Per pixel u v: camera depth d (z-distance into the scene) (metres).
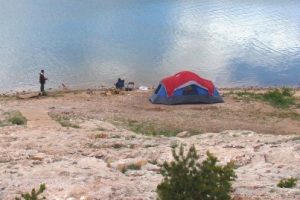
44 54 55.78
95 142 18.27
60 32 66.19
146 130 24.95
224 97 35.50
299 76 50.44
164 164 8.32
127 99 35.38
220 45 61.22
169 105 32.66
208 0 90.56
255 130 26.36
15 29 67.00
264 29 69.75
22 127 22.41
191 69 52.06
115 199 10.79
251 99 34.59
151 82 47.72
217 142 18.33
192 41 62.75
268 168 14.16
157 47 59.59
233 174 8.34
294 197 10.76
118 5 84.69
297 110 31.55
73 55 55.59
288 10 84.00
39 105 33.16
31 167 14.41
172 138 19.83
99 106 32.75
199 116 29.48
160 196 8.16
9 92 43.44
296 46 61.12
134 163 14.44
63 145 17.89
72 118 26.70
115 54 56.50
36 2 86.62
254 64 54.06
